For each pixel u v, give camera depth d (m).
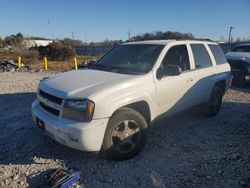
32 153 4.62
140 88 4.47
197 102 5.98
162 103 4.93
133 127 4.41
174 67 4.77
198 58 6.05
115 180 3.88
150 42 5.61
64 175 3.77
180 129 5.86
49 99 4.29
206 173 4.08
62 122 3.96
